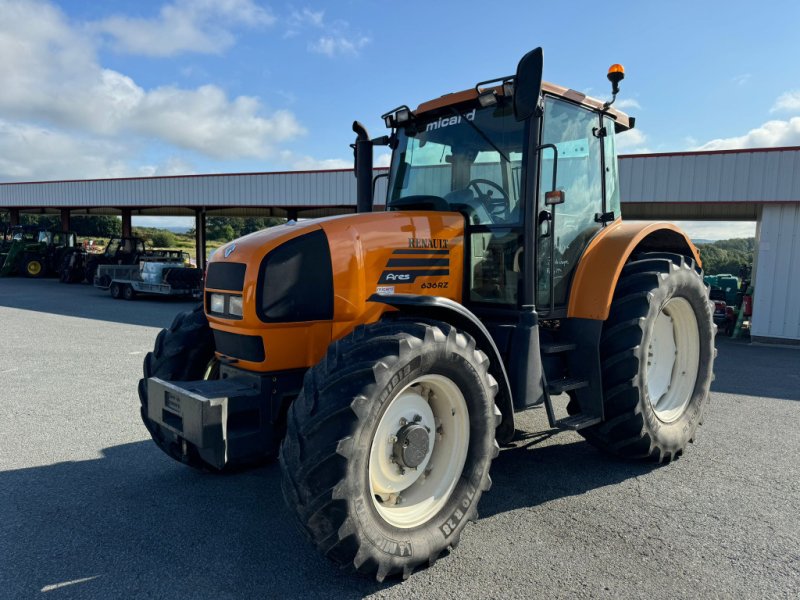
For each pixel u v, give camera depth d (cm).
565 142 372
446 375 267
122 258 2152
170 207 2361
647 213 1570
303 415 237
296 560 270
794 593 244
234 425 289
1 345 856
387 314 318
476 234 357
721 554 276
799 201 1054
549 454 420
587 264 379
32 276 2519
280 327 288
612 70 380
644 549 281
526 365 323
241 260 292
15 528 301
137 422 480
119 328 1056
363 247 307
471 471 279
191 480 365
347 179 1719
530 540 290
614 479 372
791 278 1076
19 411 510
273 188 1855
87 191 2406
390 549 243
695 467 394
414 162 394
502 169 349
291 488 233
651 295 367
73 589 246
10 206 2703
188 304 1620
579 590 246
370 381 235
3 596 240
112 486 355
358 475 232
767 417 521
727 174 1110
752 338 1109
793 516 318
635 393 362
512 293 348
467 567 264
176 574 258
